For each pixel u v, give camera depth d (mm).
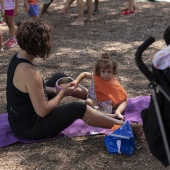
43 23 3238
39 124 3434
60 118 3400
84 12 8859
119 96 3965
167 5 9250
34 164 3213
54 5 9867
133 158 3256
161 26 7520
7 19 6434
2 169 3164
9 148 3465
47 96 3799
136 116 3924
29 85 3264
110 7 9320
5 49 6426
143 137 3555
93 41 6770
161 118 2385
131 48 6293
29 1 7297
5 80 5133
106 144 3350
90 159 3252
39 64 5676
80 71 5375
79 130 3691
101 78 3998
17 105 3455
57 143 3496
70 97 4457
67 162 3223
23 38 3176
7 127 3740
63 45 6574
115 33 7203
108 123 3527
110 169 3115
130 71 5305
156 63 2279
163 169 3104
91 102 3938
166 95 2334
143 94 4559
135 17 8266
